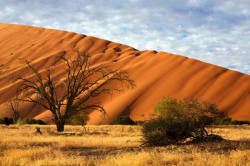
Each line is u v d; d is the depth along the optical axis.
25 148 11.33
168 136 12.34
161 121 12.39
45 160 7.64
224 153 8.03
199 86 83.44
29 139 15.05
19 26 160.00
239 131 27.64
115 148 11.80
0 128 28.84
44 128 32.06
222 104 76.25
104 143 13.59
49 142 14.32
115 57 117.06
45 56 113.00
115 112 73.06
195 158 7.56
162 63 95.81
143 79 88.94
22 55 119.81
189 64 93.12
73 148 12.19
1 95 81.12
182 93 81.50
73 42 135.00
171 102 35.31
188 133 12.36
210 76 86.75
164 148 10.63
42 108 72.69
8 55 121.44
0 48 132.75
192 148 10.17
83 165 7.06
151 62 97.94
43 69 99.56
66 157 8.56
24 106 70.31
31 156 8.95
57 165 7.23
